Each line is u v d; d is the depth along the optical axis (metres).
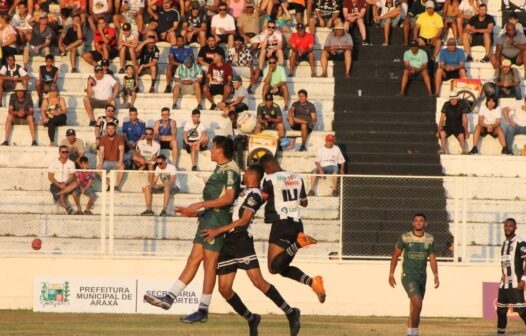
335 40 76.50
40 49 77.12
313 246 60.00
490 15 79.19
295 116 71.44
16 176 63.56
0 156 70.06
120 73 76.38
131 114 69.50
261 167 38.56
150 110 73.50
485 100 74.19
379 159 70.69
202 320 36.44
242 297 59.19
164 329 48.72
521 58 77.31
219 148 36.44
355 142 71.75
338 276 59.19
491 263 59.31
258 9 79.06
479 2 80.12
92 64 77.38
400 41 79.31
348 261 59.12
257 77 75.75
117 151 67.62
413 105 74.75
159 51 78.06
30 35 77.12
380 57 77.88
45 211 61.03
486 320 57.53
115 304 58.09
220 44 78.31
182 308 57.66
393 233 60.84
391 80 76.00
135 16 78.94
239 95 73.06
